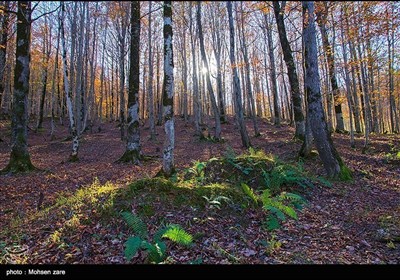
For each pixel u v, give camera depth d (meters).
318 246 4.79
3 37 17.08
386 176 9.41
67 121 35.28
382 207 6.80
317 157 11.28
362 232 5.38
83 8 21.02
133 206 5.54
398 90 23.86
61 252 4.52
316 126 9.38
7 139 21.50
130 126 12.78
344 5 10.64
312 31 9.21
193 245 4.56
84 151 17.36
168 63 8.51
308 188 8.18
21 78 10.75
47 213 6.15
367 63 15.28
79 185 9.20
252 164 8.80
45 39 26.78
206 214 5.56
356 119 22.48
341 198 7.57
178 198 5.91
